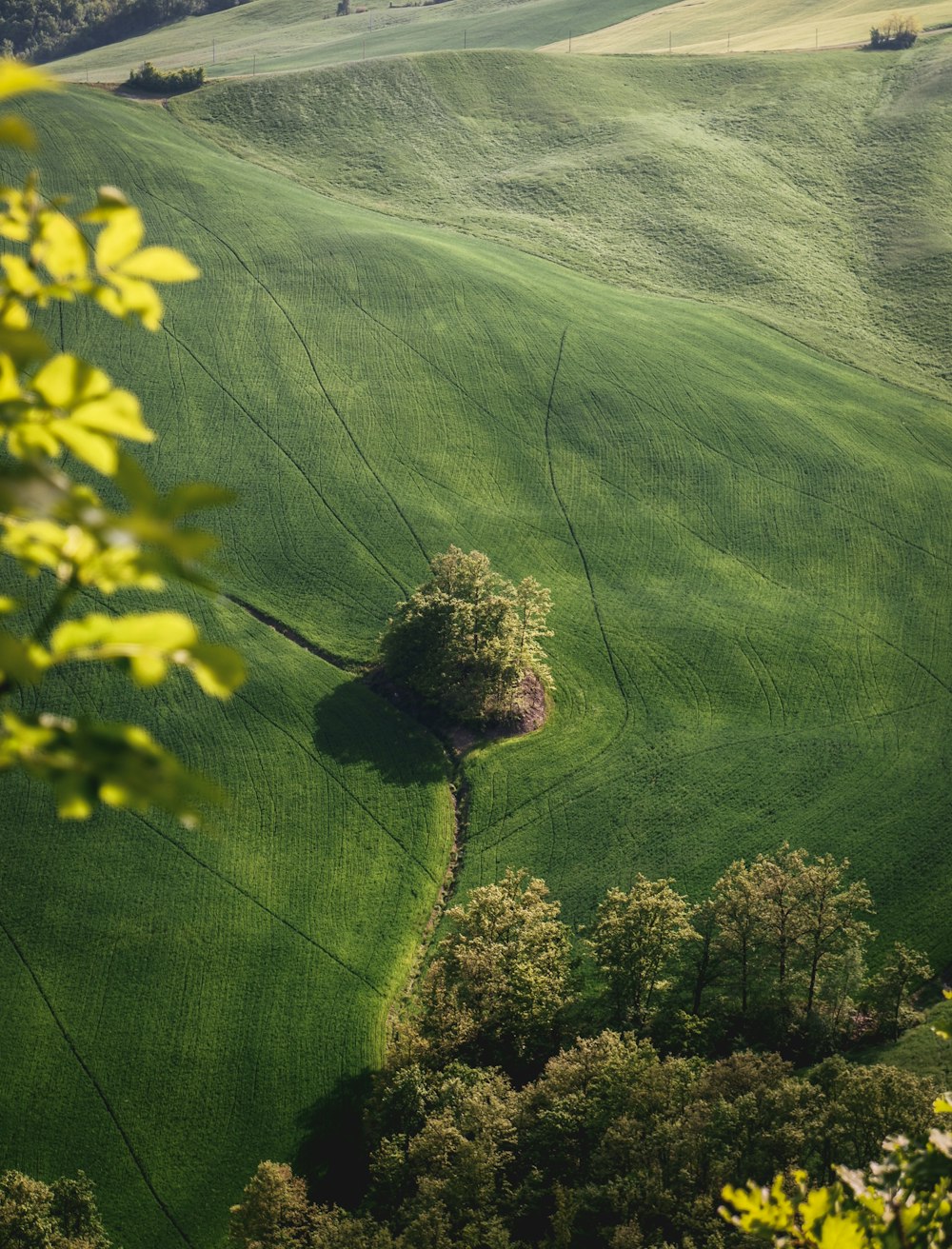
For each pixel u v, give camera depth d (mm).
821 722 72000
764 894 53781
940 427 102125
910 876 60688
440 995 51469
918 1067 47500
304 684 73250
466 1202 40781
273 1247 40625
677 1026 51469
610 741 70438
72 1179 47531
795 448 98188
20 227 4035
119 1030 53594
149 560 3439
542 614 74312
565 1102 43031
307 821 64812
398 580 82812
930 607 82750
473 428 98438
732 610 81688
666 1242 36531
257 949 57781
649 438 98562
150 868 61406
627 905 55500
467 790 67062
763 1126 38406
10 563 79750
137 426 3693
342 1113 50125
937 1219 7457
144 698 71188
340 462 93812
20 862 61219
